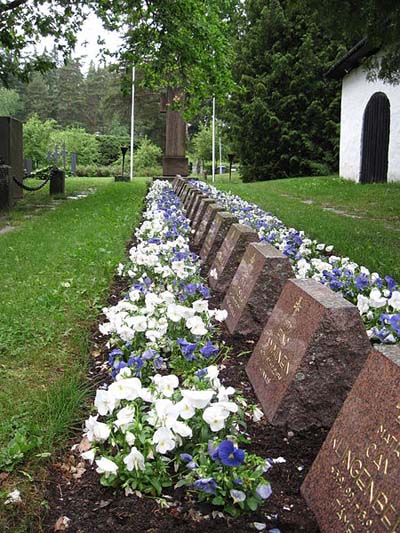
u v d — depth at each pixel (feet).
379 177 75.41
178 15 57.31
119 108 212.02
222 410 9.02
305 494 8.87
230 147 118.73
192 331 13.20
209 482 8.20
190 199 44.29
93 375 13.87
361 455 7.89
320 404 11.11
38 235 34.73
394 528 6.84
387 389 7.89
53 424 10.95
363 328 11.05
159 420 8.95
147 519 8.49
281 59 105.81
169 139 82.07
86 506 8.90
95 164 170.81
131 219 41.09
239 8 112.06
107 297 20.51
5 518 8.55
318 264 18.58
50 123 155.74
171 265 20.39
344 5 34.65
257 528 8.26
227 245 22.21
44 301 19.17
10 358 14.61
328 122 105.60
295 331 11.89
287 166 110.73
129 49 61.26
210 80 61.87
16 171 58.90
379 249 30.14
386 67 43.01
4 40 56.90
